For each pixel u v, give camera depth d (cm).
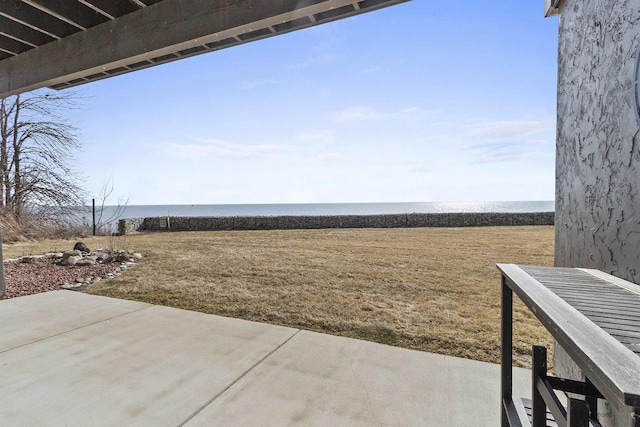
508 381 141
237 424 156
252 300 365
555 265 201
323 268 533
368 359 222
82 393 181
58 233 994
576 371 155
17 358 221
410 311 331
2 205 934
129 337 256
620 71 131
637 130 120
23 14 259
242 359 221
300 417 161
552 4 199
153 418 160
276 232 1168
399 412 166
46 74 303
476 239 912
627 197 127
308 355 227
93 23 275
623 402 49
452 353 240
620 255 132
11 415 162
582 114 165
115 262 574
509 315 140
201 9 235
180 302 358
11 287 418
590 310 87
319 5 204
